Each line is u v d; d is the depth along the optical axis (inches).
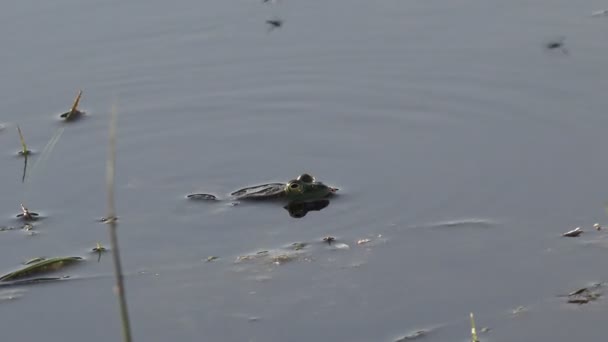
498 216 417.4
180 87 580.4
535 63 587.8
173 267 390.3
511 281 368.8
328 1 693.9
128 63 608.7
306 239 408.2
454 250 392.5
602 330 336.5
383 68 594.9
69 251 406.9
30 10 676.7
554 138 492.4
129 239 415.8
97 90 577.6
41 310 364.5
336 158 488.1
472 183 448.8
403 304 356.5
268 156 495.5
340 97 562.6
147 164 491.8
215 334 343.6
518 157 473.4
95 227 427.8
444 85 567.8
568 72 572.1
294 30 650.2
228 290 370.9
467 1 685.3
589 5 668.7
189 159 495.5
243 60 612.7
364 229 414.0
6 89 578.2
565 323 341.4
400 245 398.6
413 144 499.2
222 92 573.9
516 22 648.4
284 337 339.6
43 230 426.3
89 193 461.4
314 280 374.9
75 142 517.0
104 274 387.2
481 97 549.3
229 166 485.4
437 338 335.3
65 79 589.6
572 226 405.4
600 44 605.9
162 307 362.0
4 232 424.8
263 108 554.6
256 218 429.1
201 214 435.2
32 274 388.5
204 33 647.1
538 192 435.5
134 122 540.4
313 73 592.4
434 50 614.5
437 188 446.3
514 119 520.4
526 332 337.1
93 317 358.0
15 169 487.5
